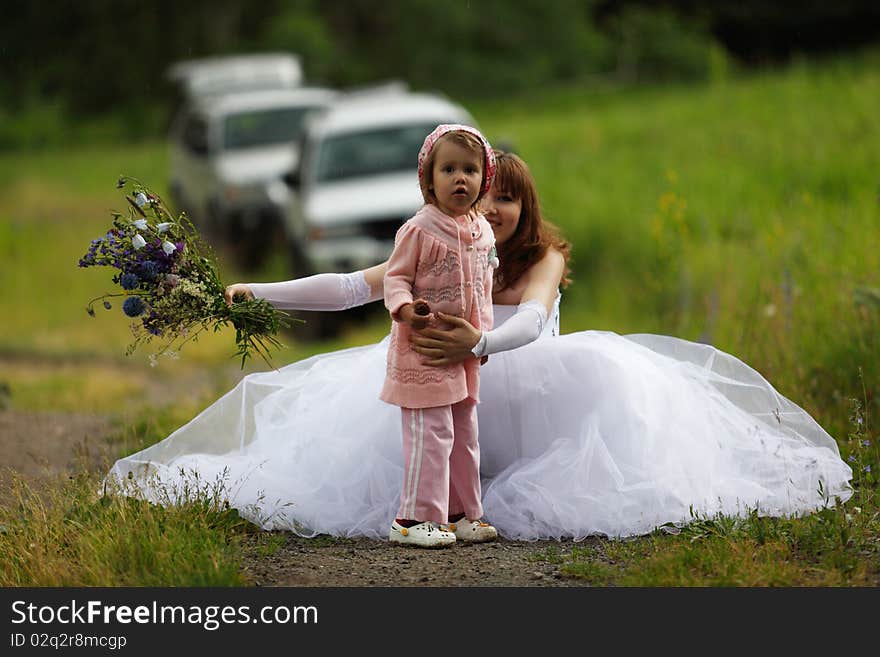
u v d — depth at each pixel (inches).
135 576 346.9
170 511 385.1
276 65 1807.3
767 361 570.3
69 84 3427.7
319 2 3248.0
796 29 2657.5
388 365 381.4
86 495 403.2
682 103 1758.1
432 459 377.1
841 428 502.3
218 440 441.7
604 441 399.2
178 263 374.9
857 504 400.5
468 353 370.9
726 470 407.2
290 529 405.7
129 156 2635.3
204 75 1801.2
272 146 1416.1
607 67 3122.5
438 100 1225.4
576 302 984.3
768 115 1397.6
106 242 372.2
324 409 420.8
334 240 1018.7
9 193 2132.1
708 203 1016.2
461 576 352.8
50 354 1027.3
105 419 649.0
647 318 814.5
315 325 1026.1
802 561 352.5
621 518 386.6
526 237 414.6
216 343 1010.7
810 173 1065.5
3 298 1299.2
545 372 410.3
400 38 3070.9
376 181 1068.5
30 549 364.8
